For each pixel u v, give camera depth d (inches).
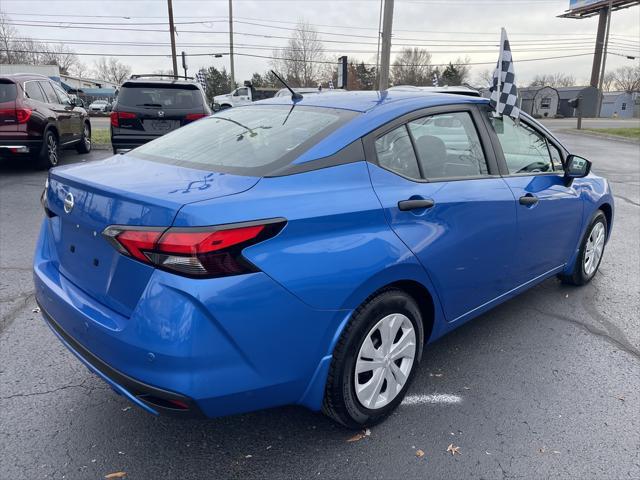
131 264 82.9
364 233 95.7
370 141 104.5
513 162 139.6
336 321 92.3
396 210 101.7
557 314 163.9
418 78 2819.9
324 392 96.5
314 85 2250.2
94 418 108.7
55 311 100.3
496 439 104.5
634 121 1697.8
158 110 371.6
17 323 150.3
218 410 83.3
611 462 98.6
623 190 382.9
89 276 93.8
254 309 81.6
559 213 152.6
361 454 99.5
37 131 367.9
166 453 99.0
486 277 127.5
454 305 120.2
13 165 415.8
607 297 178.2
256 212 83.1
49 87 418.0
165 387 79.2
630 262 215.9
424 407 114.4
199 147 111.9
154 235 78.7
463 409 114.1
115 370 84.9
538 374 129.2
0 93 353.4
